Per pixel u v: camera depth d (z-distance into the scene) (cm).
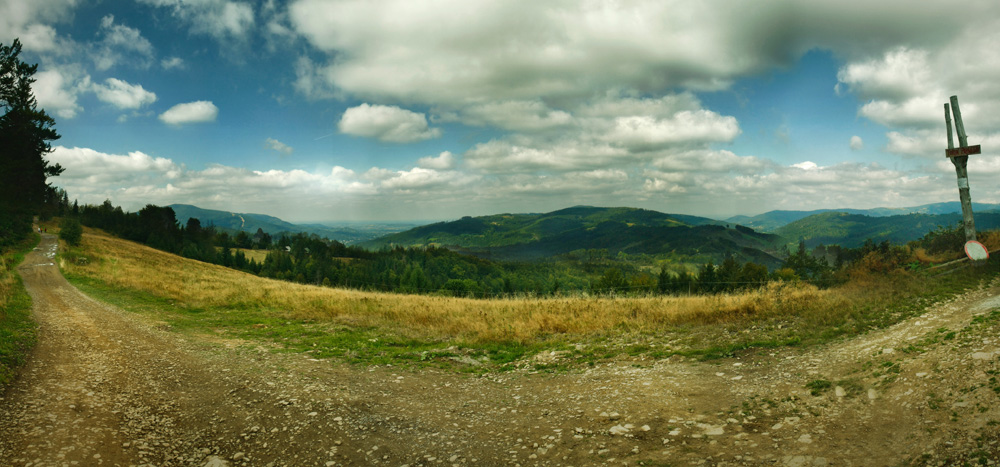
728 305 1271
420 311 1670
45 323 1332
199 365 930
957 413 409
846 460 391
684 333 1069
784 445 438
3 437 507
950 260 1648
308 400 699
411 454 508
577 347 1048
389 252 15875
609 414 588
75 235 5872
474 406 680
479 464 475
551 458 476
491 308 1717
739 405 564
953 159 1391
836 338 831
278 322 1577
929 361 543
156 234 10144
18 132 7394
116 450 507
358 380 831
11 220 6450
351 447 530
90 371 830
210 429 588
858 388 539
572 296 2250
